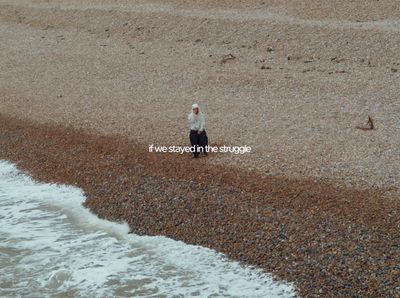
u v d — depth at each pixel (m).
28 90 24.64
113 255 12.66
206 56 27.02
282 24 28.92
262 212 13.34
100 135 18.86
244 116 19.66
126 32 31.80
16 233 13.92
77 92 23.78
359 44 25.88
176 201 14.33
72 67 27.45
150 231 13.48
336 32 27.19
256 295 10.80
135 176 15.88
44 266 12.42
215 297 10.87
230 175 15.24
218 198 14.17
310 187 14.22
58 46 31.17
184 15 32.25
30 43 32.28
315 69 24.23
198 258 12.21
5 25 36.38
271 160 15.94
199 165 16.00
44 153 18.28
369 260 11.24
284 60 25.59
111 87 24.06
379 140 16.91
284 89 22.25
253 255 11.99
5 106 22.81
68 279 11.87
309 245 11.94
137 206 14.49
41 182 16.70
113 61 27.66
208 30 29.88
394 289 10.40
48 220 14.51
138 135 18.53
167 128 18.95
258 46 27.39
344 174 14.76
